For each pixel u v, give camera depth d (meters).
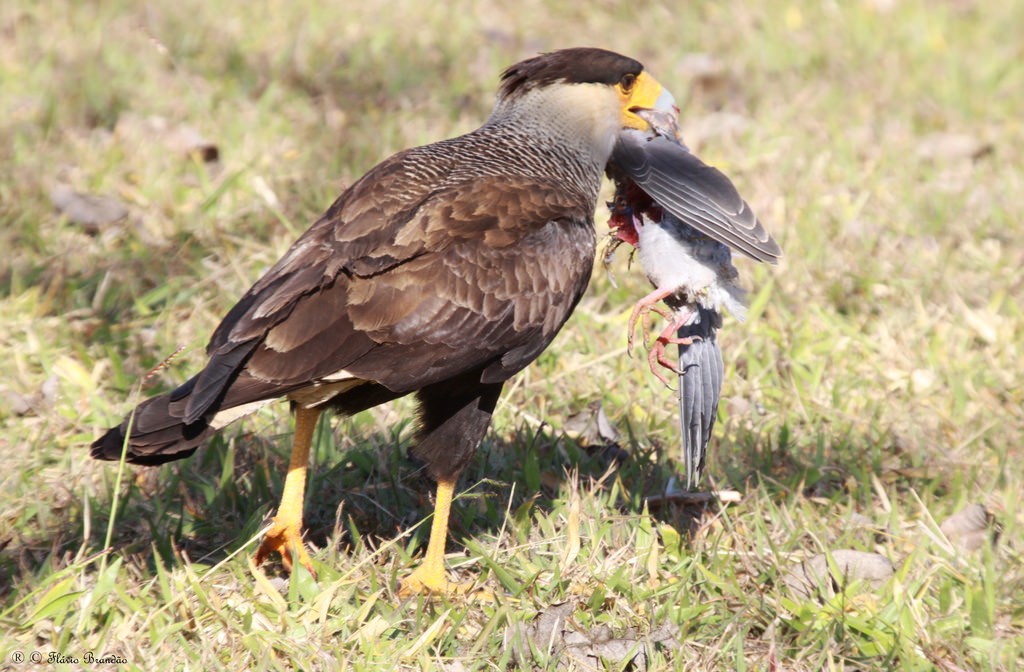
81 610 7.28
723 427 10.06
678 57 17.09
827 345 11.05
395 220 7.52
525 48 17.33
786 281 11.88
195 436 6.94
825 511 9.19
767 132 14.94
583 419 9.88
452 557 8.40
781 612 7.93
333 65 15.96
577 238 8.05
